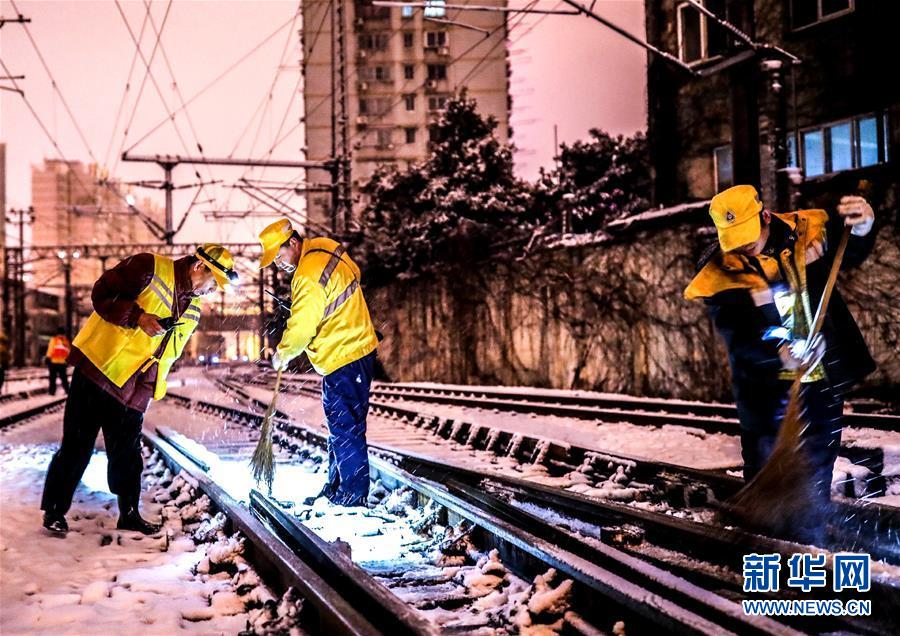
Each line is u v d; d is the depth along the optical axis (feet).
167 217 97.76
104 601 11.50
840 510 13.74
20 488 22.25
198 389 84.53
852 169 48.19
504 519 14.74
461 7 40.63
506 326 73.51
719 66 40.04
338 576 11.22
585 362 62.59
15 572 13.09
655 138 64.69
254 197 86.17
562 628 10.06
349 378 18.15
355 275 18.53
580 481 20.97
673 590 9.87
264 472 17.63
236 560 13.01
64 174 566.36
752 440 13.93
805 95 54.85
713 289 13.60
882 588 10.24
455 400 50.01
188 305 17.15
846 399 42.60
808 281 13.21
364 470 18.29
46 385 107.86
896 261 41.81
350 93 191.83
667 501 18.45
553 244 66.33
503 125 190.80
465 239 80.28
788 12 55.72
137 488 16.69
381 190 100.22
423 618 8.75
